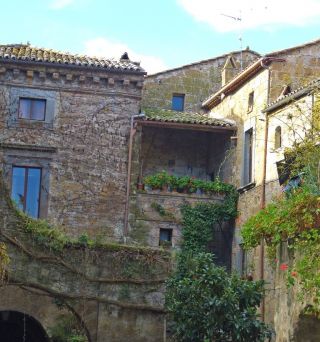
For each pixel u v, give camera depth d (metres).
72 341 16.31
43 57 29.58
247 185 28.41
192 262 17.08
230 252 29.80
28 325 21.06
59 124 29.39
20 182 28.89
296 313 14.02
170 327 17.16
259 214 14.95
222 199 29.97
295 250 14.12
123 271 16.97
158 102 36.12
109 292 16.81
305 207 13.74
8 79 29.19
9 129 28.98
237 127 30.53
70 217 28.88
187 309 16.05
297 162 16.02
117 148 29.59
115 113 29.75
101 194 29.22
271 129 26.95
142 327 16.83
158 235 29.38
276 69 27.72
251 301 16.19
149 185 29.75
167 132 33.50
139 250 17.16
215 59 36.75
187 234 29.47
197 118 31.44
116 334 16.69
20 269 16.34
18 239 16.44
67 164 29.20
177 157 33.38
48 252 16.59
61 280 16.59
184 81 36.47
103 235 28.84
